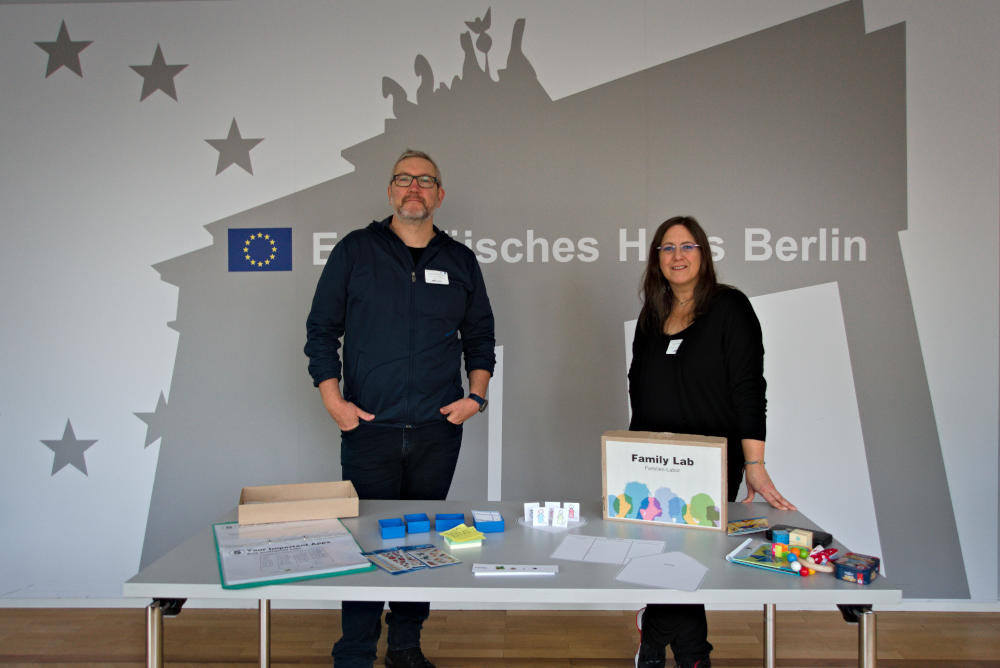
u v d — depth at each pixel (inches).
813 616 108.3
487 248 111.3
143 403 112.5
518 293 111.2
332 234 111.7
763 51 109.7
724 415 74.4
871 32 108.8
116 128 112.0
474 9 110.7
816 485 110.0
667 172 110.2
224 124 111.7
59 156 112.2
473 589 49.6
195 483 112.5
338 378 83.4
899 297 109.5
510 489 111.5
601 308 110.9
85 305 112.3
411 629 87.0
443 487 86.7
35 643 98.7
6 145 112.1
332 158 111.6
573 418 111.2
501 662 92.6
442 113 111.0
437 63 111.0
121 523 112.5
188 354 112.3
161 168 112.0
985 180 108.7
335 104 111.3
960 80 108.6
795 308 109.9
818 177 109.7
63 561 112.6
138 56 111.7
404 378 82.7
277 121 111.7
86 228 112.3
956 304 109.2
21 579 112.6
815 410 109.8
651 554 56.2
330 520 65.6
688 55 109.9
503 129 110.7
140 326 112.3
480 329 91.3
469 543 58.6
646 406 77.5
